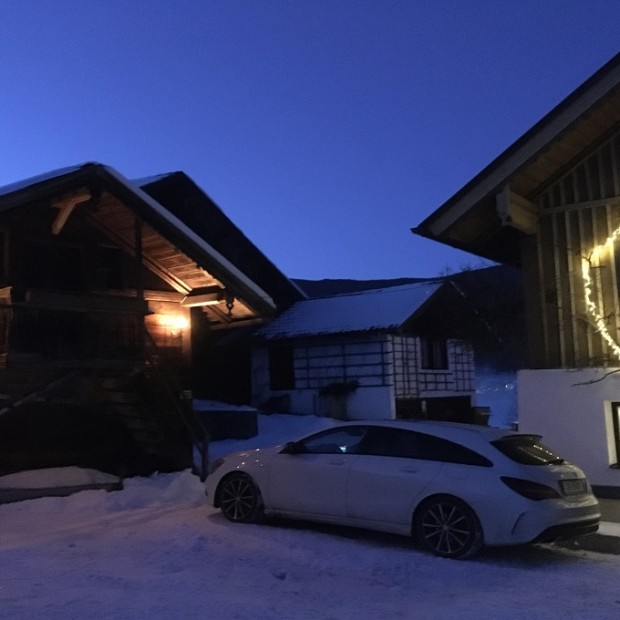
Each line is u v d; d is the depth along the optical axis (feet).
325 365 83.97
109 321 44.29
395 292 88.48
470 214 36.45
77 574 23.15
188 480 43.68
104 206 45.96
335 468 29.30
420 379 83.61
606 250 36.37
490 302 95.25
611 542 28.25
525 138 34.63
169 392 45.88
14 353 39.73
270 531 29.96
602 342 36.01
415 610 19.88
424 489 26.68
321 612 19.54
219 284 51.39
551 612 19.62
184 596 20.72
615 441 35.40
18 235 44.78
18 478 40.55
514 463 25.88
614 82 32.50
